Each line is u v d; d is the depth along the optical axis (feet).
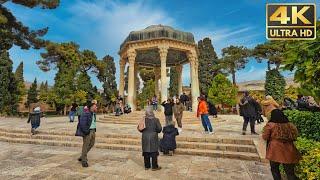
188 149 28.60
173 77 154.40
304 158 13.93
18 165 22.63
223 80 115.75
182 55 78.84
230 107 120.16
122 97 73.61
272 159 14.56
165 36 65.62
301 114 22.85
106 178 18.78
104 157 26.16
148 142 20.81
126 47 71.56
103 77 163.73
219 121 59.82
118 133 36.14
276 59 113.70
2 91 99.86
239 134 34.99
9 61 104.88
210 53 145.79
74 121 66.95
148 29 67.97
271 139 15.01
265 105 20.27
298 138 18.35
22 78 190.49
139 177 19.04
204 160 25.00
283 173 17.34
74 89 120.88
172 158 25.93
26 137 38.37
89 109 22.95
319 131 20.17
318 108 25.91
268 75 118.62
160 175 19.58
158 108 74.69
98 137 35.53
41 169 21.25
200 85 140.56
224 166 22.53
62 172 20.35
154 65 89.04
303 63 10.62
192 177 19.06
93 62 149.28
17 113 105.91
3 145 34.24
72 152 28.94
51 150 30.22
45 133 39.06
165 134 27.63
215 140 30.27
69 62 123.44
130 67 68.18
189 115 60.18
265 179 18.48
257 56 121.70
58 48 88.89
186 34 69.82
